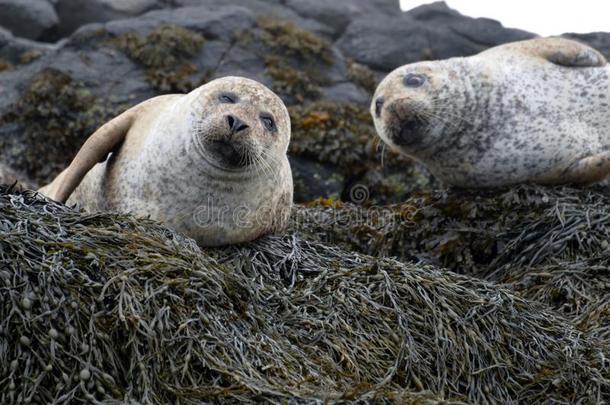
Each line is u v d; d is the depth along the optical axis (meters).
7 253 5.32
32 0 15.14
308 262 7.07
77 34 13.23
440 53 14.88
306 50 13.57
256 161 6.97
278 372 5.44
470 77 9.62
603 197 8.93
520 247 8.59
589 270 7.73
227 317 5.68
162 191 7.16
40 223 5.75
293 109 12.43
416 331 6.21
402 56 14.64
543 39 10.16
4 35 14.21
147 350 5.19
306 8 15.93
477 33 15.22
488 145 9.54
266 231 7.54
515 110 9.56
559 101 9.65
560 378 6.05
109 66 12.84
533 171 9.52
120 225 6.21
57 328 5.07
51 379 4.92
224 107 7.05
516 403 5.98
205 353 5.27
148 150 7.29
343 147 11.98
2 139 12.28
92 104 12.42
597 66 9.85
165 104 7.73
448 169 9.78
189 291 5.58
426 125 9.48
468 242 8.89
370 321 6.21
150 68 12.91
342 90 13.21
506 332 6.41
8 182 10.96
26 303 5.05
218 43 13.38
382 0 16.92
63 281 5.23
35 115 12.35
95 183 7.70
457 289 6.59
